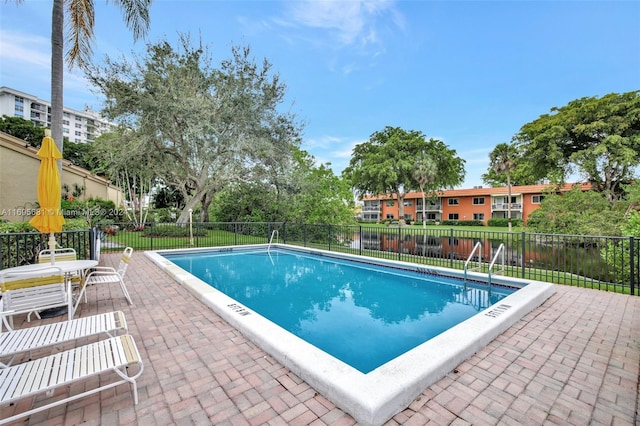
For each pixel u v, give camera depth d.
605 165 18.91
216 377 2.44
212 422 1.90
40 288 3.08
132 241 12.70
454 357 2.59
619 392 2.26
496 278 6.04
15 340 2.25
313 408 2.05
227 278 7.45
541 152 20.73
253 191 18.75
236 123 14.63
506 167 25.80
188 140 14.56
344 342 3.83
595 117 18.67
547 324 3.64
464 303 5.47
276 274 7.89
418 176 29.09
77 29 8.59
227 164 15.23
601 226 11.67
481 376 2.46
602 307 4.31
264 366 2.61
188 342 3.09
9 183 13.54
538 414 2.00
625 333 3.38
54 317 3.83
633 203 12.30
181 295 4.84
